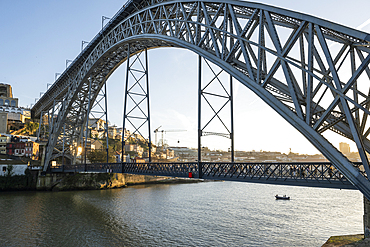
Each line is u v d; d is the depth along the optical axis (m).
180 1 26.38
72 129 72.56
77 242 31.36
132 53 49.25
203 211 49.62
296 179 16.70
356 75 11.88
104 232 35.38
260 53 16.78
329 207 54.06
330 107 12.95
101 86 61.34
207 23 22.05
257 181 18.89
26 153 87.12
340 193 77.12
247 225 39.84
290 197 68.56
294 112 14.92
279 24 17.36
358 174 11.94
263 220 42.88
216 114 24.38
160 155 182.00
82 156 89.81
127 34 40.19
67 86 67.50
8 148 89.56
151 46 42.41
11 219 40.28
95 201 57.69
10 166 71.81
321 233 35.81
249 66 17.55
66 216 43.19
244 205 56.22
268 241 32.62
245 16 20.28
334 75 12.79
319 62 14.85
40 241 31.41
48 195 64.25
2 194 64.88
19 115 126.06
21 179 71.94
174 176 26.17
